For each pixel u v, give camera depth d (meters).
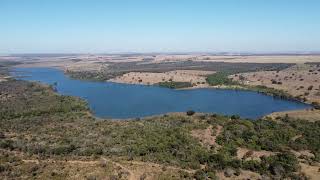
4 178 63.12
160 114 145.50
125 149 84.56
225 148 87.06
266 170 74.81
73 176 64.94
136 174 67.25
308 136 101.25
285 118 126.38
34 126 118.25
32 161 74.69
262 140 94.00
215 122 109.94
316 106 151.50
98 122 123.12
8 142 90.69
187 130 100.62
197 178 66.38
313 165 80.31
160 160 77.38
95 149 83.81
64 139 96.50
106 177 64.56
